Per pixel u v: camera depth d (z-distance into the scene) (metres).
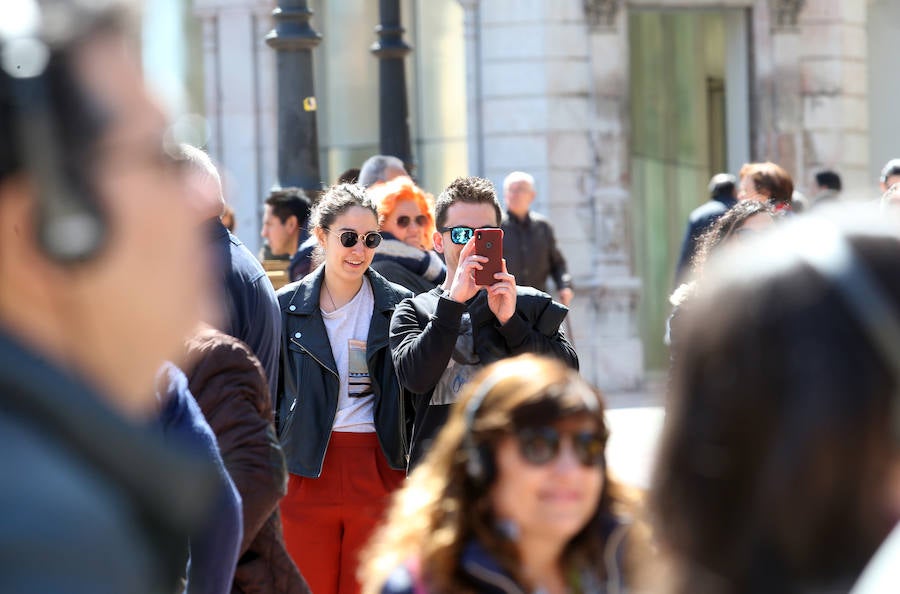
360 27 47.69
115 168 3.10
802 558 3.56
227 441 10.94
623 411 37.84
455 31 46.38
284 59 29.16
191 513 3.21
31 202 2.95
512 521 7.85
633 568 7.77
